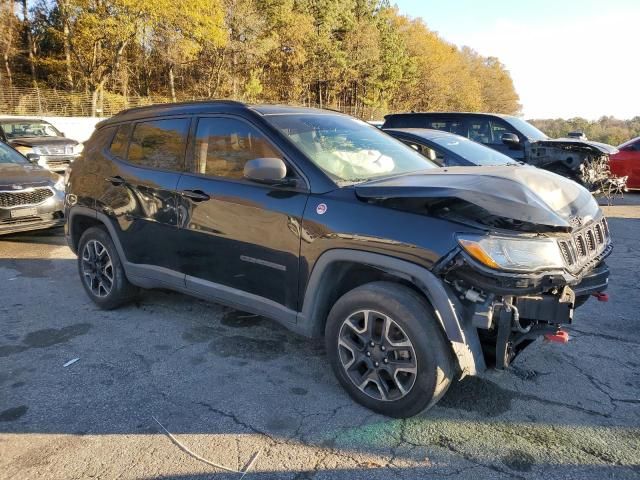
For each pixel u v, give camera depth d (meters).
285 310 3.26
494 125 9.83
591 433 2.78
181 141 3.95
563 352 3.77
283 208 3.19
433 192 2.69
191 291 3.85
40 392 3.19
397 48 59.44
